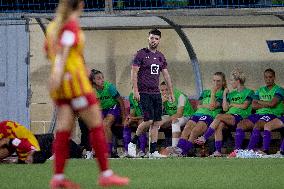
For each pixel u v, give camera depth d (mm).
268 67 51312
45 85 52281
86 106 21906
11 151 36562
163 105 49312
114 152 48188
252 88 51344
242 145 48500
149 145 46188
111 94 48188
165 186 25578
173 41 51656
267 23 50500
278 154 46156
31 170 32562
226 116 47000
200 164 36750
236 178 28625
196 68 51344
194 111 49594
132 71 45375
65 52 21344
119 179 22125
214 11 48125
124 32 51938
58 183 21969
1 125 36344
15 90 52531
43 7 56875
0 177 29094
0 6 57125
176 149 47094
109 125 47906
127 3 55844
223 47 51344
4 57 52531
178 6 54156
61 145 22031
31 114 52469
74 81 21750
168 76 46062
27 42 52219
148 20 49938
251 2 56656
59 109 22094
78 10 21750
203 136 47125
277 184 26188
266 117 46750
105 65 52094
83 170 32688
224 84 48281
